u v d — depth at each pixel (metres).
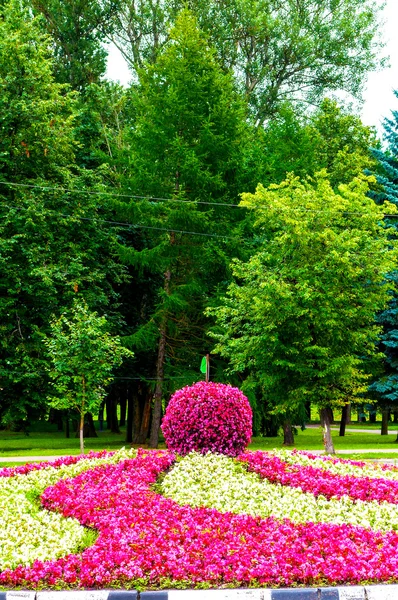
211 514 8.98
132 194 28.75
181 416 13.32
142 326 28.27
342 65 42.41
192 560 6.91
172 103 28.41
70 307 26.58
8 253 26.03
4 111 26.30
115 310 32.22
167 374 29.36
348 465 13.24
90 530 8.48
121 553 6.98
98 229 28.98
